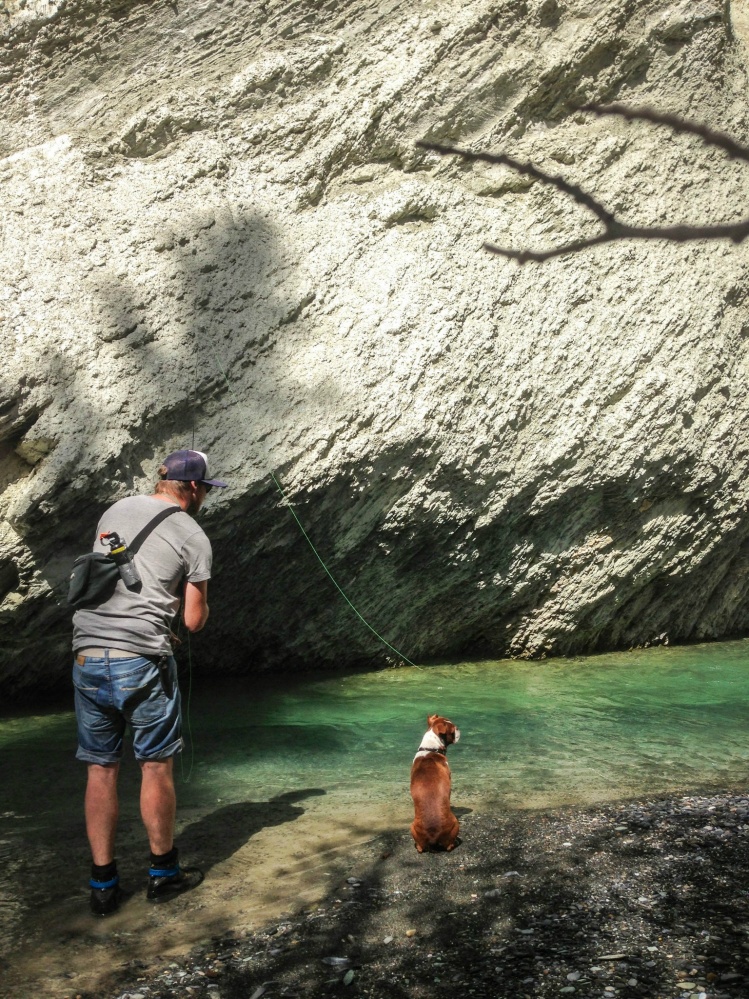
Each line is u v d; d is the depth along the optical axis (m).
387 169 6.94
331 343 6.35
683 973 2.58
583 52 7.28
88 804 3.18
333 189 6.75
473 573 7.18
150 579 3.29
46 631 5.82
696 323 7.50
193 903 3.19
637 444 7.21
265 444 5.98
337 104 6.67
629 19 7.38
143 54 6.38
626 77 7.61
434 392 6.52
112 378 5.58
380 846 3.63
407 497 6.57
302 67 6.60
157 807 3.23
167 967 2.75
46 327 5.53
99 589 3.24
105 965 2.78
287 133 6.58
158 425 5.74
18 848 3.69
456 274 6.84
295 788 4.48
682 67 7.68
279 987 2.62
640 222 7.48
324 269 6.46
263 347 6.15
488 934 2.87
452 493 6.72
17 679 6.02
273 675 7.02
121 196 6.07
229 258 6.17
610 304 7.26
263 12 6.56
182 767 4.83
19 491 5.42
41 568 5.52
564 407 7.04
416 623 7.32
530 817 3.91
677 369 7.39
